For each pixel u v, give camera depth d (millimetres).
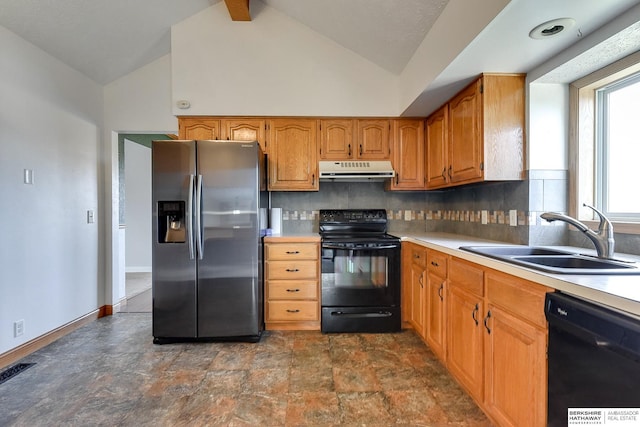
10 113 2193
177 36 2881
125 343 2496
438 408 1656
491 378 1477
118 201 3385
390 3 2107
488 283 1502
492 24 1472
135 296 3928
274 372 2031
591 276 1093
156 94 3229
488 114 2021
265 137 2992
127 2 2447
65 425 1542
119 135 3549
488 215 2494
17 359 2205
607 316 868
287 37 2934
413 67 2545
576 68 1767
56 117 2602
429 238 2557
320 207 3354
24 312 2281
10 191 2184
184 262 2463
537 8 1352
